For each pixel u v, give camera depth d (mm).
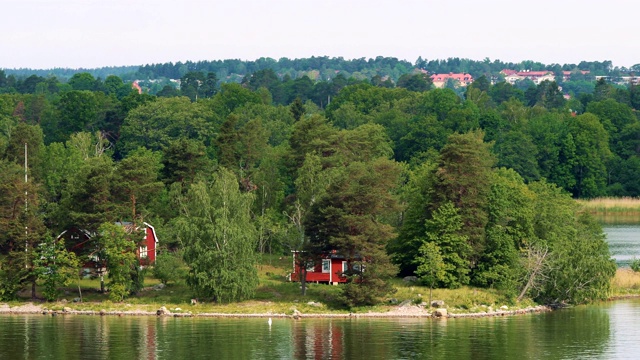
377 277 188750
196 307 189875
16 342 163875
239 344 162000
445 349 158625
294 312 186250
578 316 187500
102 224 192500
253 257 191125
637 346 160750
